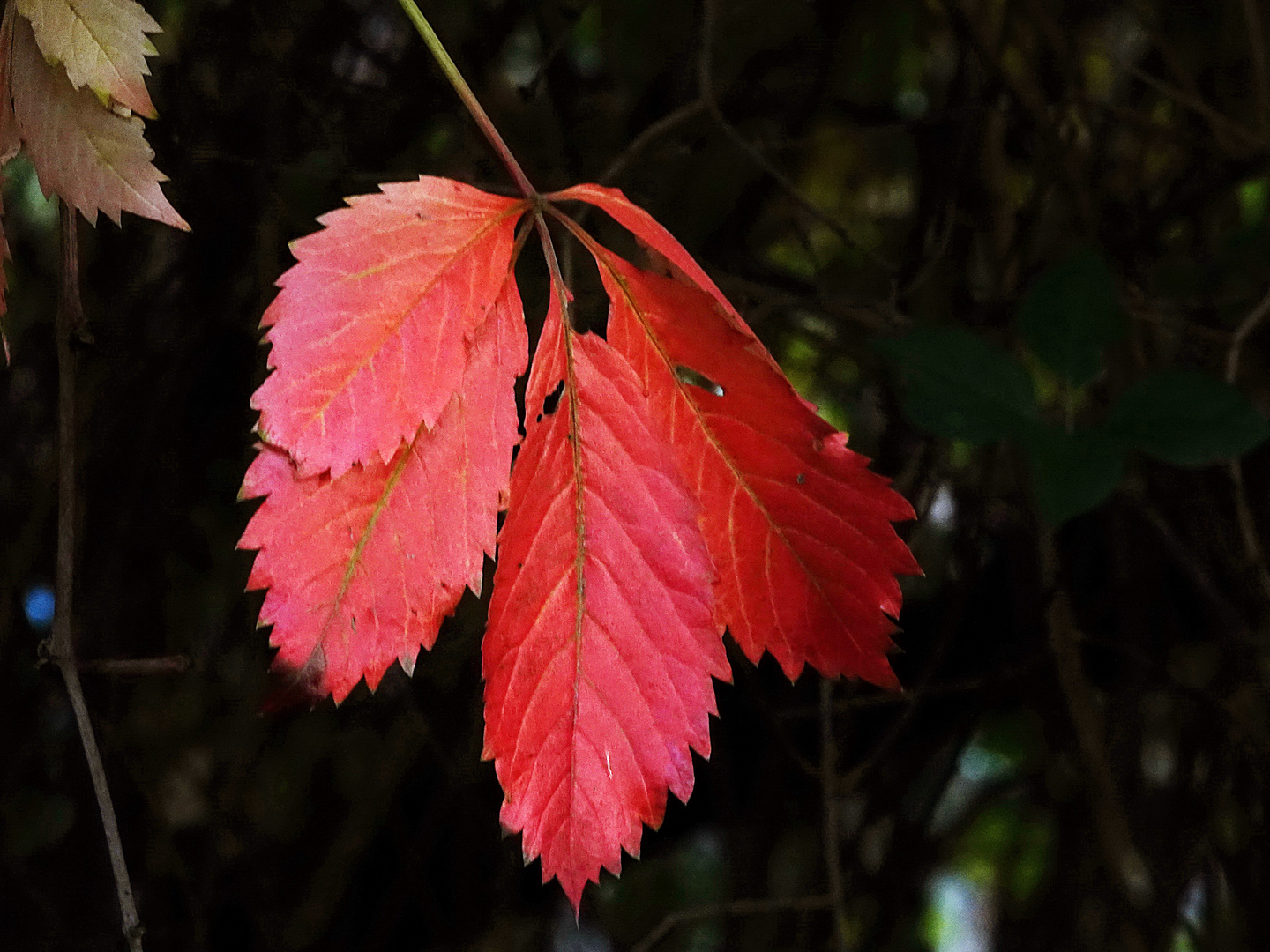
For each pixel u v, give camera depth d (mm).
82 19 627
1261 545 1195
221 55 1048
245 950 1366
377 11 1129
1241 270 1173
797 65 1269
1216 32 1301
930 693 1210
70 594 681
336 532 604
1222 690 1296
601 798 618
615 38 1264
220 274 1118
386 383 602
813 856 1426
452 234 613
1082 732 1195
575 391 622
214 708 1298
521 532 616
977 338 822
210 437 1185
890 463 1242
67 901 1260
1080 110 1244
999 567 1294
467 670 1189
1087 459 784
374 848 1422
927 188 1225
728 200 1215
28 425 1194
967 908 1814
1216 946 1332
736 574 637
